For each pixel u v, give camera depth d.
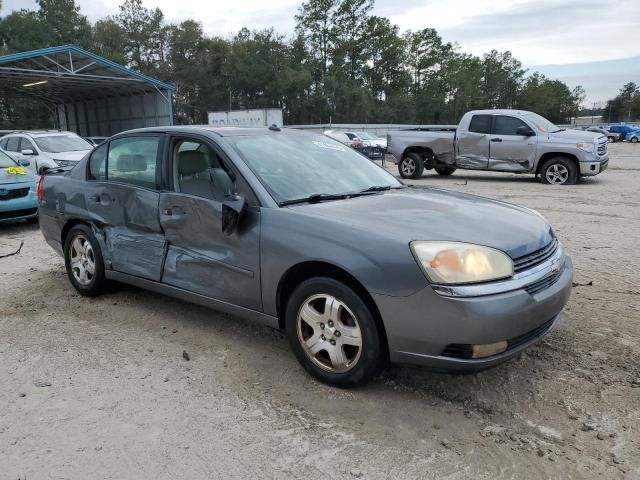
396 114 93.50
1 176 8.66
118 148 4.63
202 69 74.81
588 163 13.14
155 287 4.29
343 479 2.49
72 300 5.05
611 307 4.59
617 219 8.66
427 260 2.83
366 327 3.02
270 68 77.75
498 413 3.02
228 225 3.47
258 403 3.16
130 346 4.00
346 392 3.26
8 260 6.75
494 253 2.91
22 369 3.64
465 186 13.41
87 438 2.83
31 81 30.94
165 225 4.06
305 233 3.23
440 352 2.84
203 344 4.01
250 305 3.59
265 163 3.86
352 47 87.38
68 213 5.01
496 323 2.76
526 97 118.31
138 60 77.88
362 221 3.18
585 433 2.82
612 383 3.31
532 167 13.77
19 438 2.84
